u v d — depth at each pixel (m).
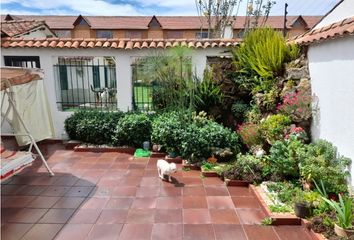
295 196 3.97
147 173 5.34
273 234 3.40
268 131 5.18
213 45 7.18
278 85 5.83
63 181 4.96
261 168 4.88
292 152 4.51
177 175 5.24
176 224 3.62
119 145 6.80
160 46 7.14
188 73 6.58
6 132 7.52
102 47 7.09
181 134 5.87
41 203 4.18
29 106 6.68
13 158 4.49
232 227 3.55
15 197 4.37
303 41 5.19
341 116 4.08
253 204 4.14
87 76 8.69
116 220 3.71
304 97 5.07
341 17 5.20
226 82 7.08
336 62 4.21
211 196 4.40
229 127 7.07
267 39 6.31
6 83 4.63
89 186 4.76
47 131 7.12
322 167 3.98
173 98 6.93
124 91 7.41
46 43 7.09
